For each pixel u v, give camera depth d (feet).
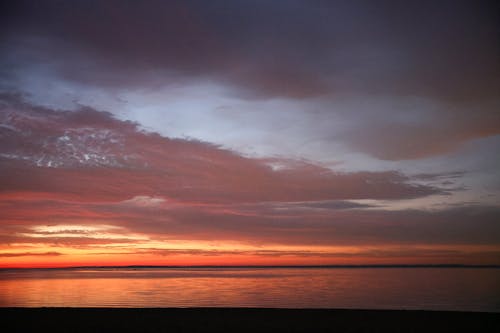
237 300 81.46
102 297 87.20
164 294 95.14
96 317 44.21
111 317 44.27
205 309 50.21
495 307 71.51
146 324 40.63
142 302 77.20
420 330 37.96
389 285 126.72
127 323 41.01
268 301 80.07
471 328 38.63
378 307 71.20
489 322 41.32
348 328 38.96
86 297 86.94
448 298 85.30
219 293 98.53
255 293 98.43
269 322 41.75
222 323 41.22
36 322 41.47
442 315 45.52
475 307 71.26
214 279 180.14
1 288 115.96
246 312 48.19
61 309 50.37
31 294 94.48
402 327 39.32
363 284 133.18
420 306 72.59
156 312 48.11
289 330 37.93
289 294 96.02
